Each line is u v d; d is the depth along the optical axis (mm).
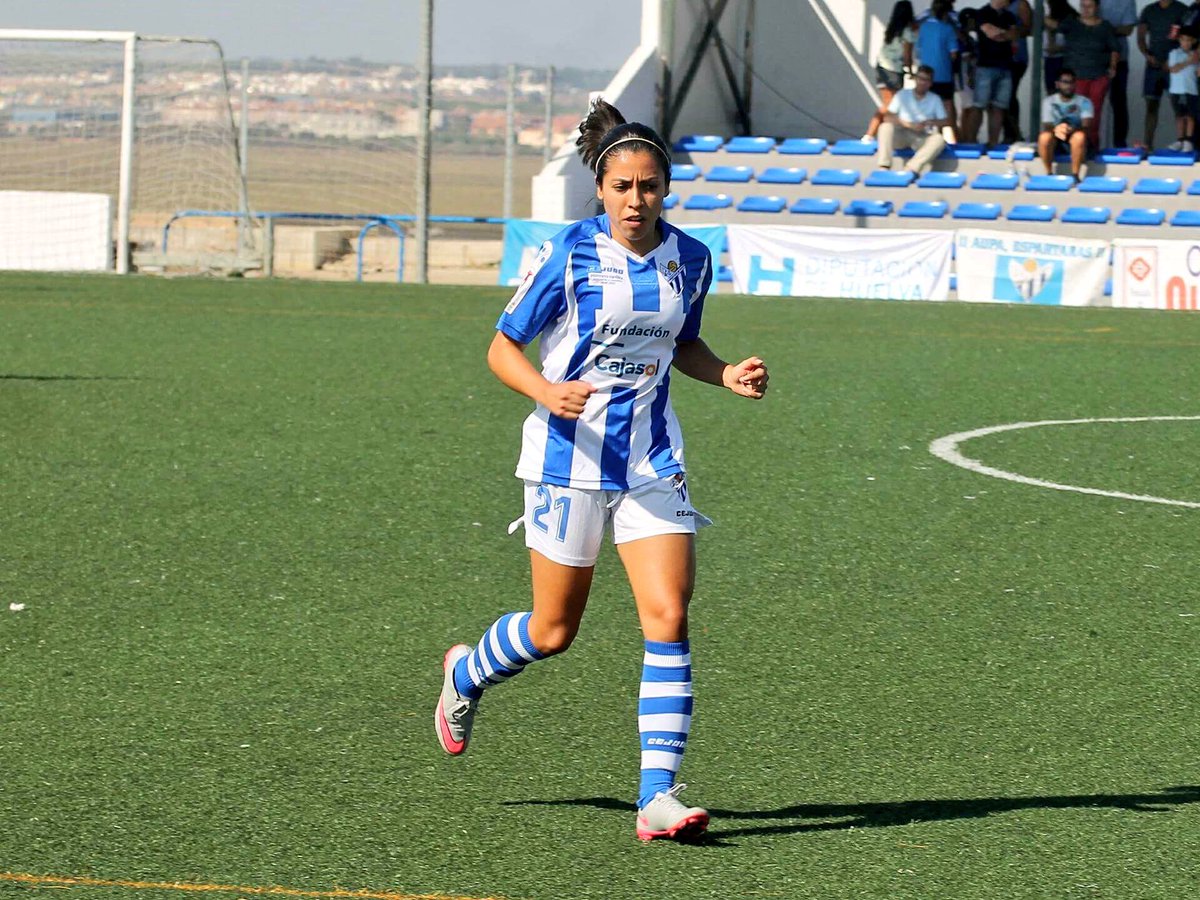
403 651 17312
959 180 71562
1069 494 26125
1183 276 58344
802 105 85938
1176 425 33344
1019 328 51594
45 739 14391
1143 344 47781
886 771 13805
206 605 19000
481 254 90875
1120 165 71188
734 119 86188
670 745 12086
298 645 17469
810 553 21922
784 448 29969
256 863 11672
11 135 78562
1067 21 71375
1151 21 72438
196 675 16359
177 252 70938
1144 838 12312
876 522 23891
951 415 34219
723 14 84938
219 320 51188
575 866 11680
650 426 12203
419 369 40188
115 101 78875
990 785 13484
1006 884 11422
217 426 31438
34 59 77875
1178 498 25938
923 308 57625
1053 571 21141
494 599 19469
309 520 23500
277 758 13953
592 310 11852
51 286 61750
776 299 60312
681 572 12148
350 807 12836
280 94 116000
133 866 11602
